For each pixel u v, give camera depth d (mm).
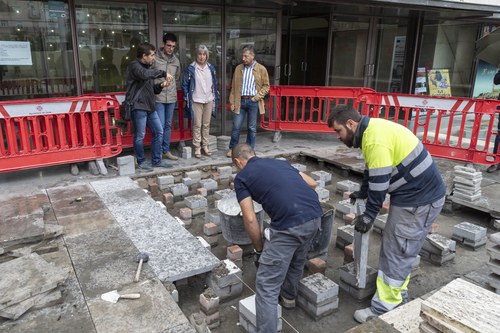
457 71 12109
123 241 3555
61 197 4551
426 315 1895
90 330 2463
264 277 2662
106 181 5094
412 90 10164
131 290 2850
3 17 5520
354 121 2791
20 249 3311
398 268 2900
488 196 5086
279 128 7727
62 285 2885
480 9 8367
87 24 6086
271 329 2615
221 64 7457
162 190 5398
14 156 5000
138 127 5547
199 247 3512
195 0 6809
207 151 6582
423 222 2814
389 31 9672
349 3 7250
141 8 6434
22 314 2568
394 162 2729
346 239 4090
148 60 5289
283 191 2605
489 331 1704
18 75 5797
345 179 6324
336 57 9172
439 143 6199
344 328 3010
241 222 3734
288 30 9961
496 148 6086
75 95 6258
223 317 3100
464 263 3900
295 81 10148
